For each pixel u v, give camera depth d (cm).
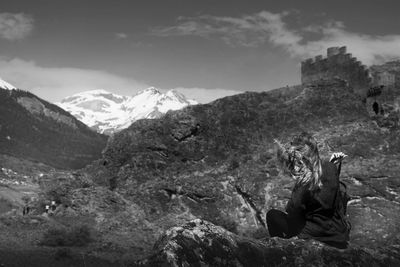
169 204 4081
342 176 3953
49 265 1130
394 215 3634
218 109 4591
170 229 783
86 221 3206
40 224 2739
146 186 4209
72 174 3753
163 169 4388
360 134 4366
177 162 4416
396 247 933
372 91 4644
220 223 3844
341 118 4559
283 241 848
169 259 741
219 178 4209
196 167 4350
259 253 805
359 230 3562
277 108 4619
